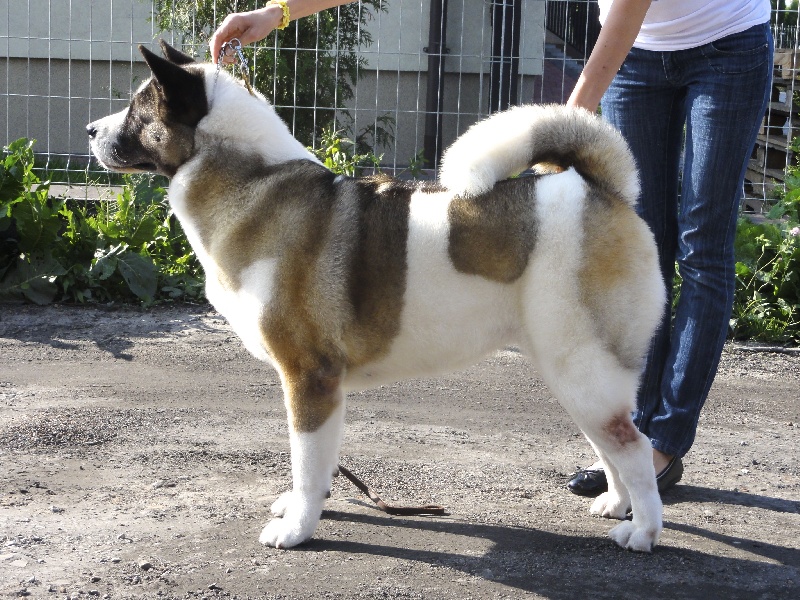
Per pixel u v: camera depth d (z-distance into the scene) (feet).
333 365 10.30
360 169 26.08
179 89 10.69
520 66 30.53
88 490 12.10
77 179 26.25
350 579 9.84
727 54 11.80
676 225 13.12
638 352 10.26
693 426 12.69
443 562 10.34
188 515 11.40
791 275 21.57
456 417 15.75
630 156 10.35
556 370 10.19
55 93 33.63
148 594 9.36
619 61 11.27
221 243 10.63
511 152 10.13
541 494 12.57
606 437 10.37
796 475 13.60
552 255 9.90
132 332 20.12
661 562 10.49
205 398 16.20
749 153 12.19
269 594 9.45
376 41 32.76
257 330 10.39
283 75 26.18
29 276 21.86
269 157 10.85
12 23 33.22
